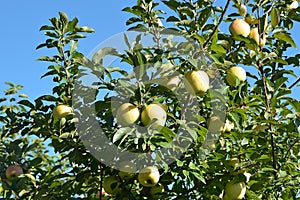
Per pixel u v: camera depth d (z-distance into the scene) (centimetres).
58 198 303
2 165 327
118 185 291
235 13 325
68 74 309
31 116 311
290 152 311
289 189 305
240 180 290
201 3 312
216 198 305
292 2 332
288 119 309
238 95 293
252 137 307
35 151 432
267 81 299
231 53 318
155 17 315
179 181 291
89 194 303
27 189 329
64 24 314
